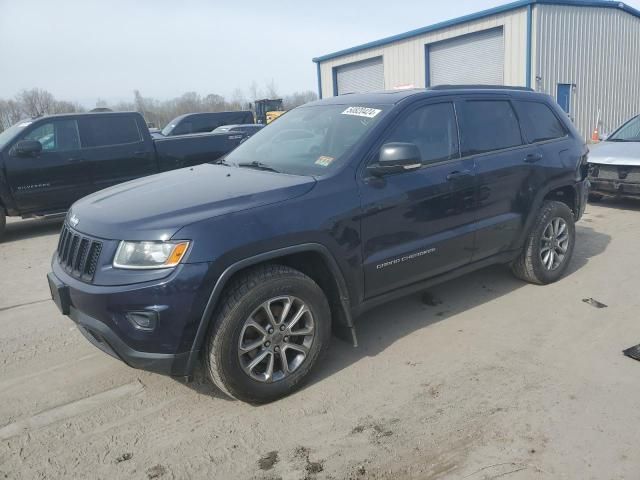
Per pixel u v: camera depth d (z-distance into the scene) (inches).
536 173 185.2
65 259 131.0
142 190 139.6
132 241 112.3
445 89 167.9
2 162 315.6
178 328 111.3
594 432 110.6
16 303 202.5
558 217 196.7
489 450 106.7
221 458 108.2
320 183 132.7
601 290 191.0
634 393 124.3
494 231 173.3
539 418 116.2
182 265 110.2
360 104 161.9
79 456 110.3
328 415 121.3
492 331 161.2
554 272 198.5
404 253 147.0
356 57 976.9
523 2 680.4
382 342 156.6
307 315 130.0
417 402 124.9
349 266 135.2
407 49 874.8
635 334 155.1
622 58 823.1
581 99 763.4
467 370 138.6
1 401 131.6
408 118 153.2
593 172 319.6
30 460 109.5
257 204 122.6
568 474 99.0
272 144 166.6
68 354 156.4
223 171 154.7
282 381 127.0
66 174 337.7
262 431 116.4
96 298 111.9
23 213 329.1
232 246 114.7
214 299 113.5
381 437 112.6
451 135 163.6
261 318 124.0
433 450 107.7
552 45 705.0
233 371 118.3
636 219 299.1
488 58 757.9
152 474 104.3
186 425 119.7
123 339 112.3
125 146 358.9
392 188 143.2
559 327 162.1
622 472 98.9
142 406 128.0
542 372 135.8
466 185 161.5
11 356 155.9
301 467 104.5
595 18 749.9
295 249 124.0
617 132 351.9
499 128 179.5
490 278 207.6
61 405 129.3
